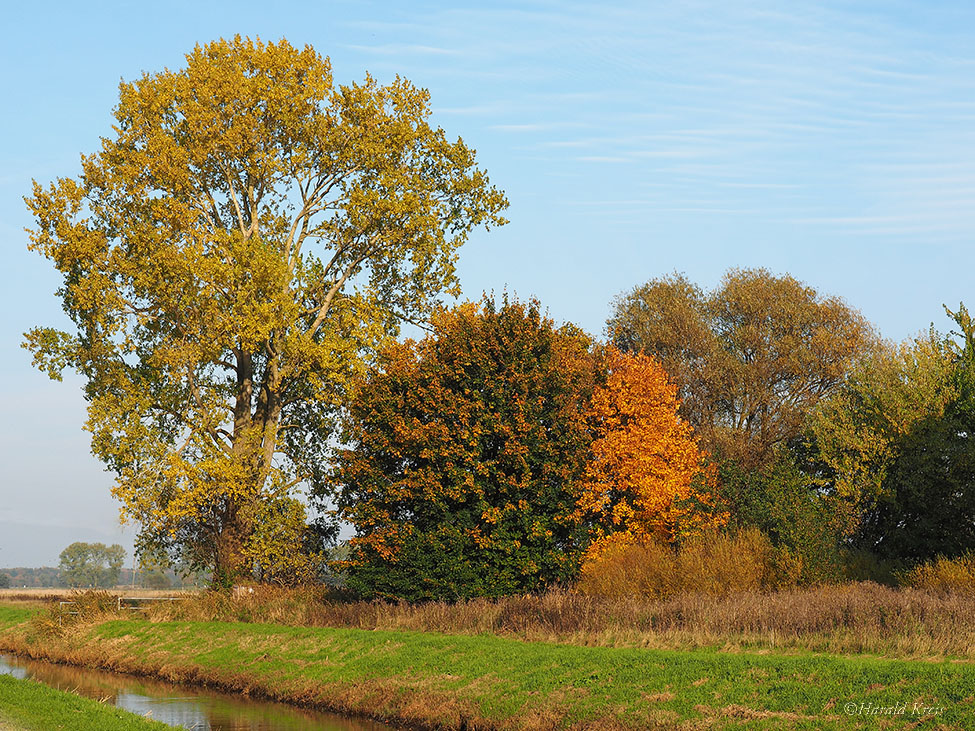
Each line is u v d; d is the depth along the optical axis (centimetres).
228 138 4231
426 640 2683
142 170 4166
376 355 4222
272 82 4384
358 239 4588
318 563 4403
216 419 4181
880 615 2216
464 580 3284
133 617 4162
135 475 4112
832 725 1577
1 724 1973
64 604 4472
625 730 1777
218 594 4022
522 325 3531
